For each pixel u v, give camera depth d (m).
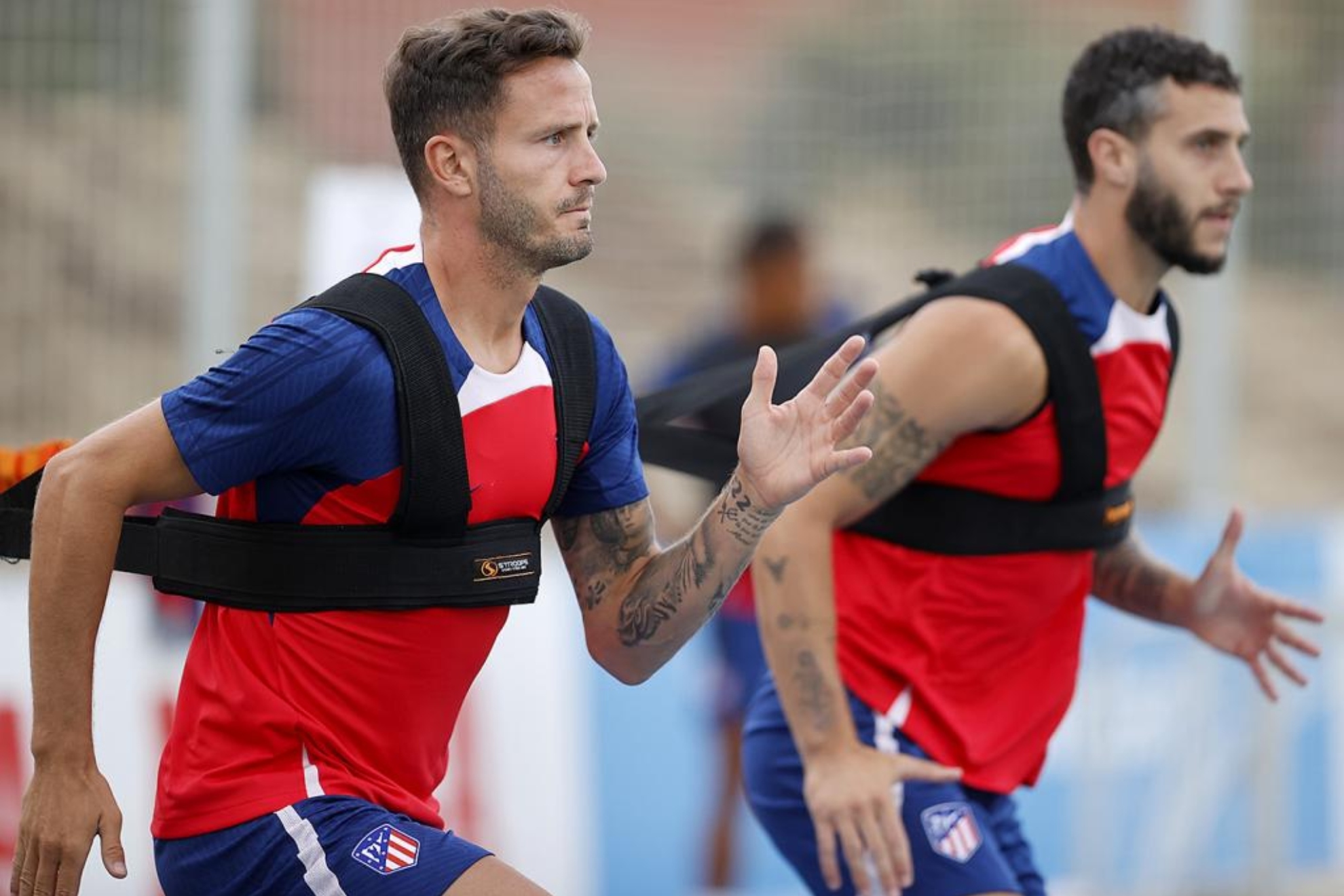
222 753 8.66
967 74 24.55
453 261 8.55
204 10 18.41
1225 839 19.80
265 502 8.61
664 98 26.16
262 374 8.12
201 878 8.75
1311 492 32.75
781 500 8.65
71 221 19.56
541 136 8.34
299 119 21.53
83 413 19.69
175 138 19.78
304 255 21.27
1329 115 23.95
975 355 10.79
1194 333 22.41
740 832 19.22
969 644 11.39
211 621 8.89
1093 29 24.19
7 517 9.24
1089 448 11.06
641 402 11.89
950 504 11.24
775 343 21.78
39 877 8.27
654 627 9.27
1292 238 23.98
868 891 10.80
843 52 25.25
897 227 24.95
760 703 12.11
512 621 18.48
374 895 8.41
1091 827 18.86
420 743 9.00
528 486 8.77
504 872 8.54
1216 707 19.44
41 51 19.45
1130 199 11.14
